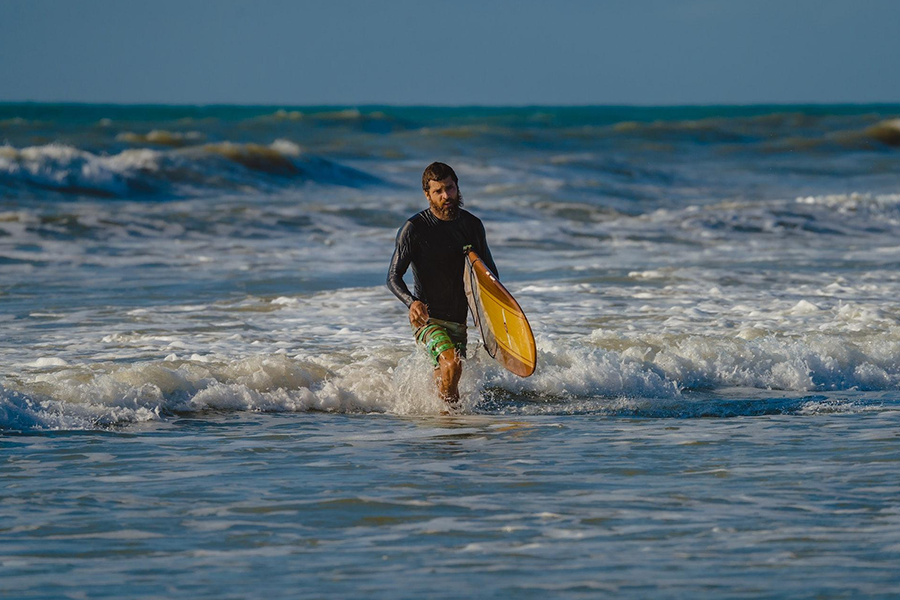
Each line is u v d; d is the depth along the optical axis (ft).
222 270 209.97
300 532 55.72
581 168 515.50
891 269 213.46
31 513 59.52
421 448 77.92
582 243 272.72
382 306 155.84
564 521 57.26
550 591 45.96
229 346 119.75
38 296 168.86
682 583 46.73
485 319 93.20
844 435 82.33
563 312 146.61
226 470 70.54
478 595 45.60
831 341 116.16
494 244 265.75
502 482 66.59
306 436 82.64
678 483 66.03
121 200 345.31
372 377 99.09
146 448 77.61
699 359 110.11
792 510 59.16
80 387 90.12
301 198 376.27
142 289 178.81
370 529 56.24
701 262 229.45
